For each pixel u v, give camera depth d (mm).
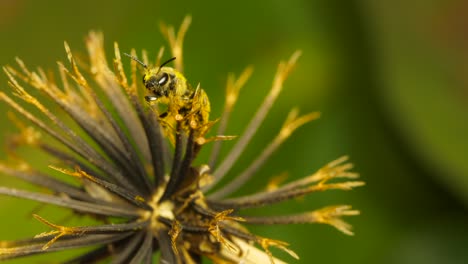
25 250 86
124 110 93
